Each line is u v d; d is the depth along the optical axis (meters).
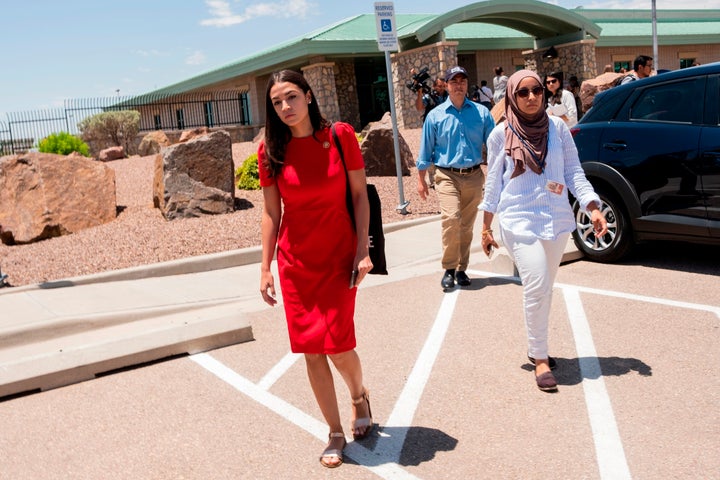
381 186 11.98
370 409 3.93
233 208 10.43
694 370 4.21
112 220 10.39
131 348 5.09
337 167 3.27
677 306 5.45
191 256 8.50
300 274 3.30
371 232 3.37
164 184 10.13
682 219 6.20
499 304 5.92
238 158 16.70
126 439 3.91
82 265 8.26
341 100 25.62
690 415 3.63
